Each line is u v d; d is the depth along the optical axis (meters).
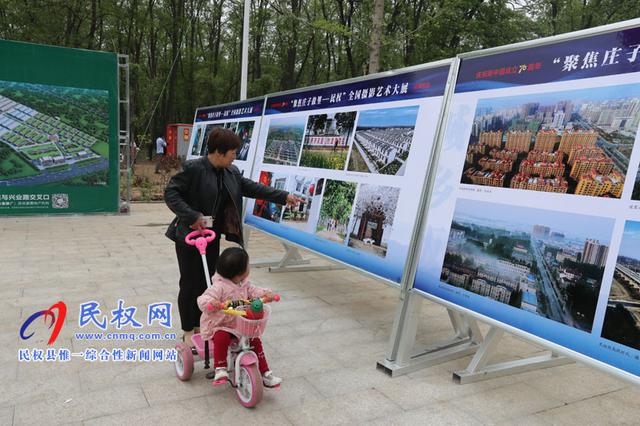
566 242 2.61
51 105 8.98
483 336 4.28
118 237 7.73
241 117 6.88
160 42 28.98
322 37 22.70
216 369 2.77
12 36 19.44
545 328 2.64
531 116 2.87
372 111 4.25
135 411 2.73
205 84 28.22
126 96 9.63
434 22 12.64
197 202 3.38
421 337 4.20
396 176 3.81
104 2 22.00
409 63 15.92
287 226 5.20
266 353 3.65
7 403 2.76
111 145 9.62
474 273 3.05
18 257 6.19
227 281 2.87
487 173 3.08
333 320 4.45
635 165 2.37
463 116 3.28
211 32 29.12
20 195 8.99
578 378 3.45
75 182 9.40
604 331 2.38
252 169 6.19
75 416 2.65
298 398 2.97
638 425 2.82
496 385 3.27
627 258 2.34
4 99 8.61
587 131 2.59
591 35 2.60
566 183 2.66
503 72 3.06
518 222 2.86
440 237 3.29
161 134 27.00
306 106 5.34
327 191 4.66
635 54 2.42
